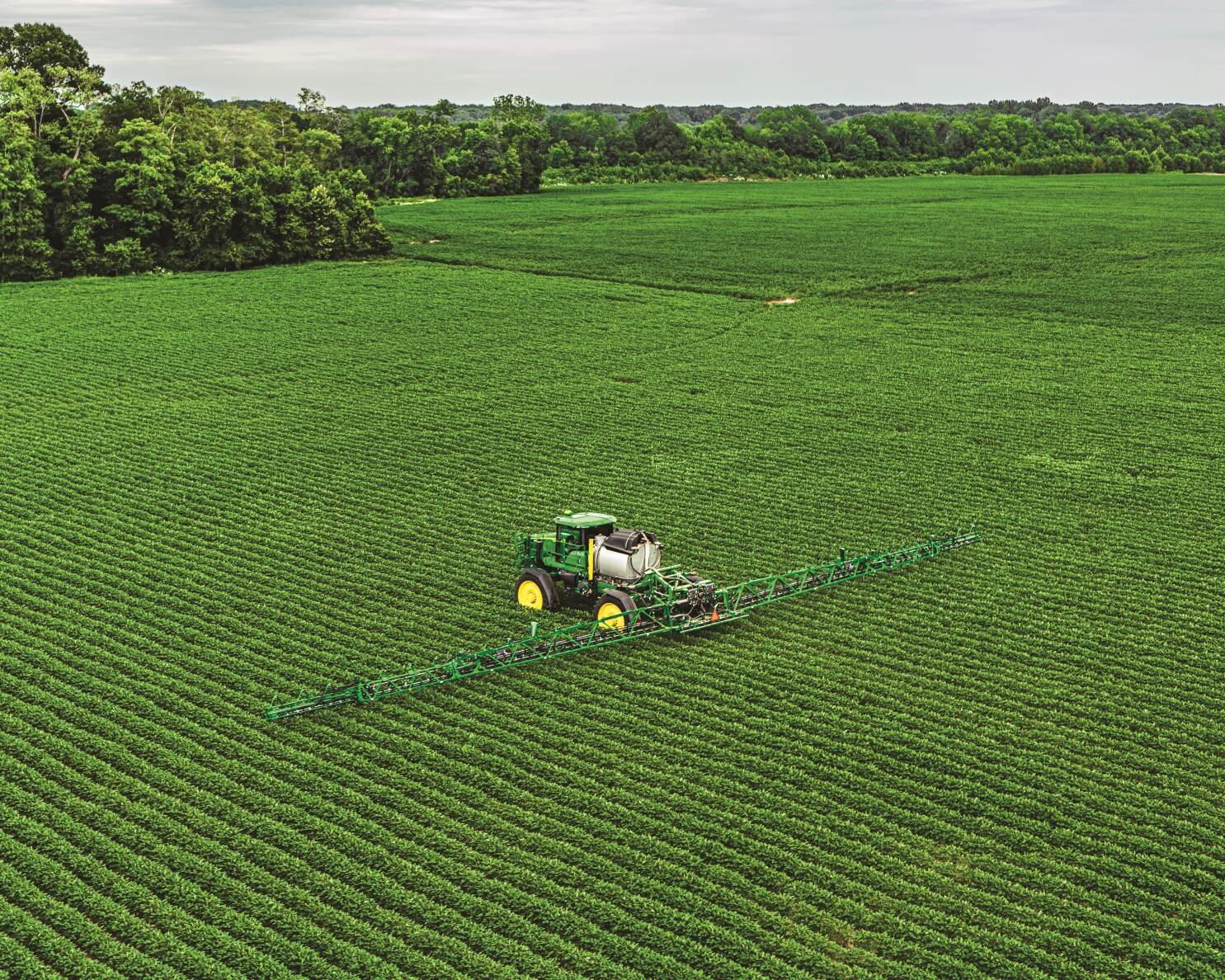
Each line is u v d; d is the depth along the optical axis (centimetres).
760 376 7125
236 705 3139
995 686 3300
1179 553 4338
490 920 2314
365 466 5338
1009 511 4778
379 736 2986
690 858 2505
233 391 6712
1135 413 6269
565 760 2884
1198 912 2350
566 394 6681
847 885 2428
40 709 3077
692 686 3253
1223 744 3005
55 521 4591
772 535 4472
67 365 7200
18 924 2281
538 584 3697
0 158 9775
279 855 2497
